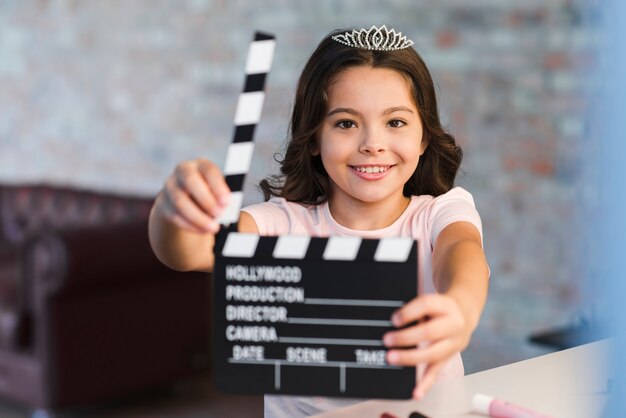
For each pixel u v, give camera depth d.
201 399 3.80
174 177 1.11
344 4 4.09
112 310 3.53
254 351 1.06
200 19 4.64
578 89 3.47
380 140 1.46
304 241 1.05
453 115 3.80
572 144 3.50
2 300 3.61
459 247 1.32
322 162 1.63
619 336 1.46
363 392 1.05
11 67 5.57
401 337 1.02
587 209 3.48
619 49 3.35
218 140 4.62
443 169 1.65
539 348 3.65
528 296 3.68
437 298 1.03
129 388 3.60
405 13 3.90
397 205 1.61
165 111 4.83
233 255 1.06
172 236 1.24
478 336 3.84
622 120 3.38
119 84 5.02
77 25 5.17
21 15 5.46
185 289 3.74
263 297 1.06
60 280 3.37
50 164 5.44
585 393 1.32
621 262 3.41
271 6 4.35
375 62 1.48
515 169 3.67
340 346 1.05
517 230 3.69
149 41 4.86
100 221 4.21
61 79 5.30
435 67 3.84
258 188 1.89
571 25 3.47
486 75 3.70
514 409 1.22
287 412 1.58
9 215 4.56
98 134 5.16
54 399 3.44
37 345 3.45
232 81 4.54
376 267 1.04
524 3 3.58
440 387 1.35
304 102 1.56
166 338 3.69
